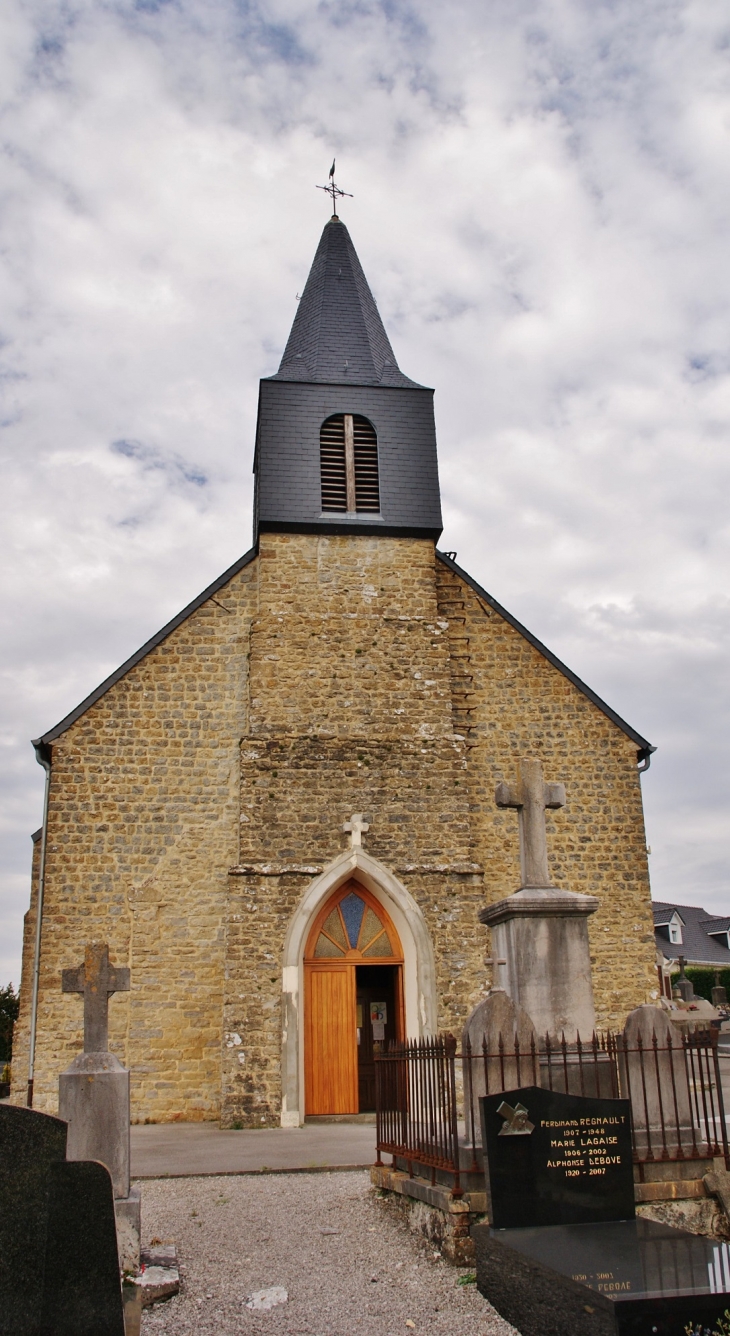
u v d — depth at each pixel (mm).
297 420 18094
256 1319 6145
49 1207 4887
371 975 16688
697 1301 5203
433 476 18188
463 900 15812
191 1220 8453
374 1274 6898
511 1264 6078
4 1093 24703
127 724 16609
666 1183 7465
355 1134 13383
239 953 15031
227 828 16406
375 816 16047
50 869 15797
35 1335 4746
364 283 21094
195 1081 15273
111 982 7676
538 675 18062
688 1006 20844
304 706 16578
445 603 18141
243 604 17469
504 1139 6727
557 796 9969
